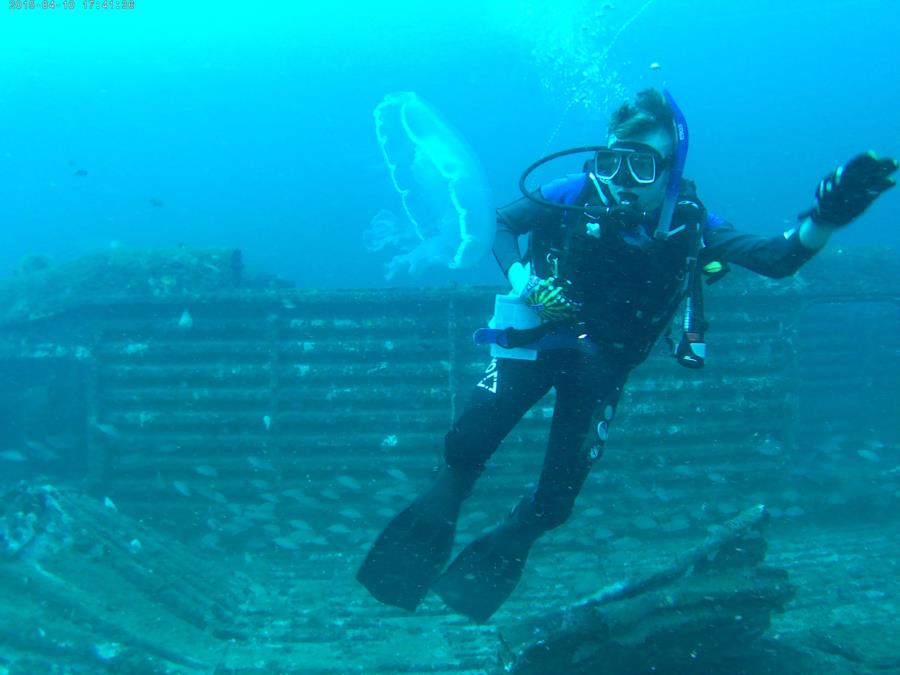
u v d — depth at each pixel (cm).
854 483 801
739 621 335
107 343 759
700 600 327
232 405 759
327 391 761
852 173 181
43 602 430
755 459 795
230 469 756
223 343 761
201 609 502
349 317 770
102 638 412
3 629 388
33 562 469
